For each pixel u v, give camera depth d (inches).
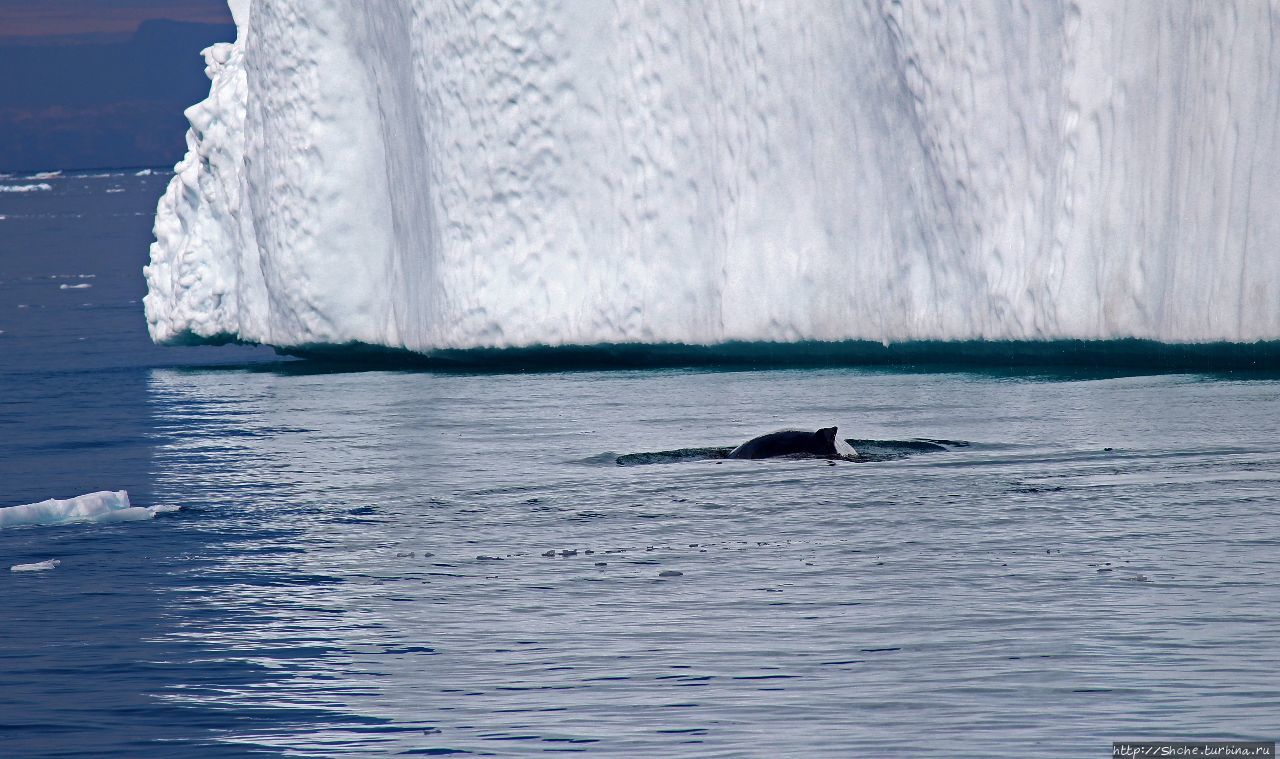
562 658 839.1
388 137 2810.0
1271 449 1478.8
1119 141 2166.6
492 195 2667.3
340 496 1482.5
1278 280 2016.5
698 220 2610.7
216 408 2428.6
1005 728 679.1
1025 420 1758.1
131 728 737.6
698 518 1277.1
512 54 2625.5
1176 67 2117.4
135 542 1275.8
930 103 2325.3
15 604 1039.6
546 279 2672.2
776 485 1419.8
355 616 967.0
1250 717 676.7
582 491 1439.5
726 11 2541.8
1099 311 2177.7
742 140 2554.1
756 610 935.7
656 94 2615.7
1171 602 902.4
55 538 1306.6
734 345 2583.7
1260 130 2026.3
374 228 2910.9
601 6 2628.0
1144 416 1731.1
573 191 2664.9
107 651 896.9
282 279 2925.7
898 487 1380.4
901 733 679.1
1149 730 665.6
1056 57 2215.8
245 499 1489.9
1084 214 2190.0
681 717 717.3
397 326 2856.8
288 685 805.9
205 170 3238.2
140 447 1962.4
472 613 960.3
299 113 2874.0
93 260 7293.3
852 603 943.7
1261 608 876.6
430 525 1301.7
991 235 2295.8
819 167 2504.9
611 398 2220.7
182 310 3228.3
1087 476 1387.8
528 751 676.7
